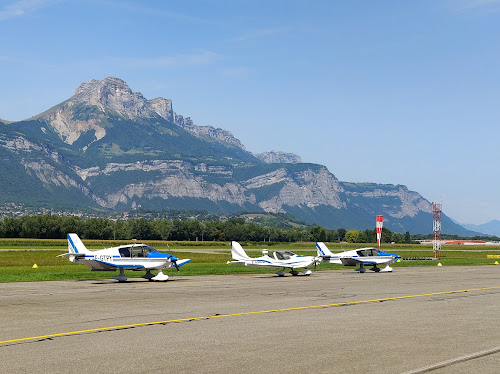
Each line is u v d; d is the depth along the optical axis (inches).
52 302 816.3
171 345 490.6
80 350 467.8
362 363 421.4
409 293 999.6
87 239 7598.4
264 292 999.0
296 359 434.6
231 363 421.4
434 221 3676.2
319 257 1790.1
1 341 506.9
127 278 1373.0
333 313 709.3
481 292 1031.0
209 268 1769.2
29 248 4697.3
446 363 422.3
